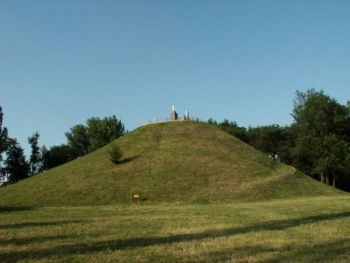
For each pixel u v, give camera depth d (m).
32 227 22.14
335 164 88.12
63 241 16.97
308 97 94.50
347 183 97.12
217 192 55.69
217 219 25.50
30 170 114.00
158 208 39.16
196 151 69.94
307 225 20.98
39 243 16.50
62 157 119.06
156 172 61.72
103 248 15.12
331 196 56.25
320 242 15.81
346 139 93.38
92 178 60.16
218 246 15.16
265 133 109.19
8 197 56.16
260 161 70.56
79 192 55.50
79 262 12.81
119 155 65.56
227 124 122.56
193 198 53.69
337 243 15.56
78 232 19.84
